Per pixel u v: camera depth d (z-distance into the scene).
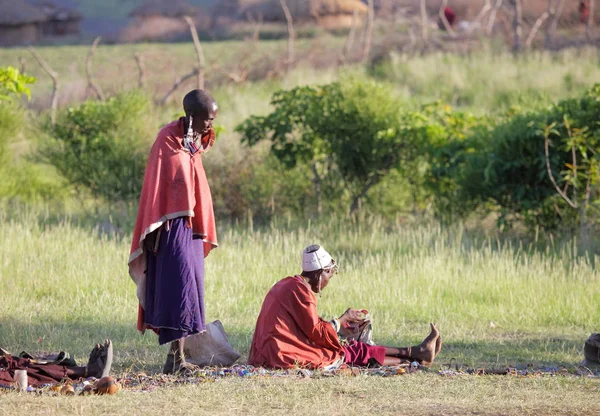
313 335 21.55
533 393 18.67
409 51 91.50
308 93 47.59
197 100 20.33
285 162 47.00
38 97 80.62
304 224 45.41
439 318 29.75
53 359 20.84
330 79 79.31
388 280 33.88
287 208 48.19
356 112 45.78
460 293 32.72
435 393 18.58
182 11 148.38
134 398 17.75
